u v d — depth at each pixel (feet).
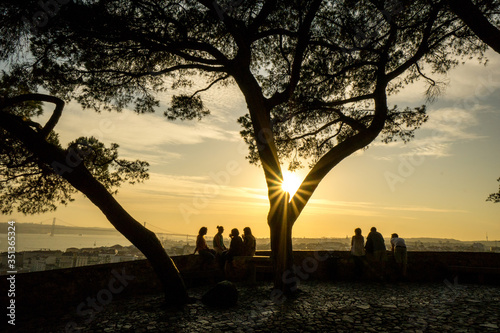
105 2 17.87
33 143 16.97
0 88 20.20
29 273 18.70
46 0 16.29
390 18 21.48
